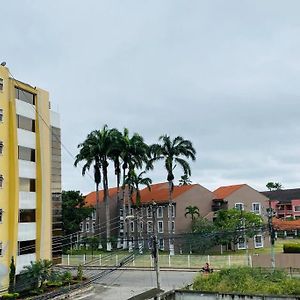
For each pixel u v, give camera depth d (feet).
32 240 132.98
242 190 223.51
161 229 221.25
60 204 148.56
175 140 200.13
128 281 137.18
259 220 188.44
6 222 123.44
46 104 142.92
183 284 120.78
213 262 157.28
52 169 146.10
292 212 340.80
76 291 118.83
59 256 147.23
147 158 211.82
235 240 189.16
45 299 110.52
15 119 128.88
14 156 126.82
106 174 213.46
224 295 76.89
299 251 144.77
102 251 206.80
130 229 237.86
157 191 247.91
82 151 214.07
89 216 252.21
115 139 209.15
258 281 86.28
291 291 80.33
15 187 125.80
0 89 125.29
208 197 226.17
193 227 202.39
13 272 121.49
